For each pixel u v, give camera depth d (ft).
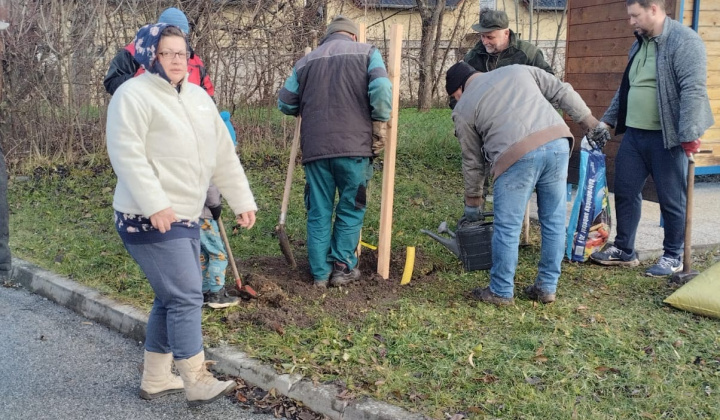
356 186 16.26
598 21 25.08
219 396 11.20
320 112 15.88
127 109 10.30
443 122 45.32
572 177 26.16
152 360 11.88
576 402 11.05
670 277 17.21
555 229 15.30
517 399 11.06
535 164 14.67
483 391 11.39
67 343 14.62
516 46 20.31
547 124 14.78
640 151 17.65
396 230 21.98
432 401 11.06
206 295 15.31
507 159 14.74
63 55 30.53
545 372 12.00
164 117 10.52
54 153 31.94
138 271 18.03
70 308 16.72
